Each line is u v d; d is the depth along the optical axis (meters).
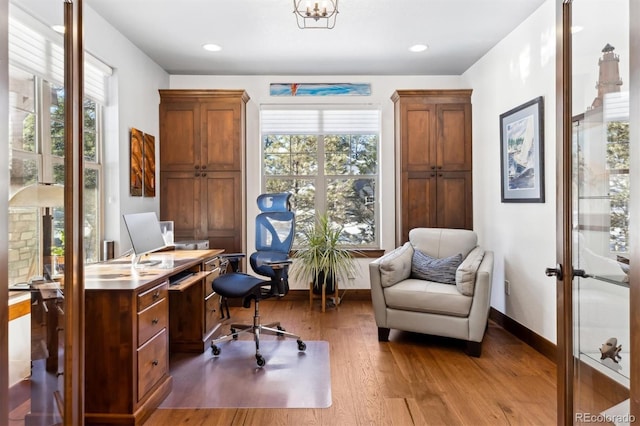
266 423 2.04
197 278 2.72
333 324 3.71
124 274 2.35
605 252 1.43
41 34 1.37
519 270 3.32
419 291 3.10
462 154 4.29
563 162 1.60
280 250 3.38
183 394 2.36
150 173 3.97
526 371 2.66
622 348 1.31
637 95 1.10
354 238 4.73
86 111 3.16
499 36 3.53
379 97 4.64
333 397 2.31
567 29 1.58
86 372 2.01
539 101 2.97
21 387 1.44
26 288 1.42
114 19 3.17
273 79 4.62
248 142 4.61
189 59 4.06
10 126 1.24
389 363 2.80
